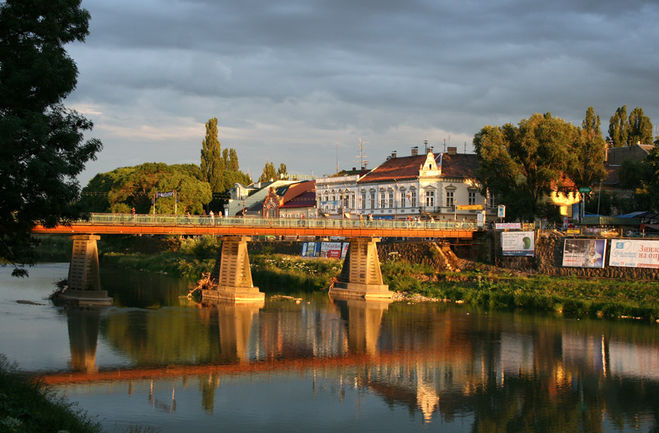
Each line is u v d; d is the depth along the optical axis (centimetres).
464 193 11906
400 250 10425
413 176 11981
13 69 3331
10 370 4397
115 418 3672
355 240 8812
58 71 3331
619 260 7938
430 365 4972
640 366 4931
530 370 4834
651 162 9150
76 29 3644
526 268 8962
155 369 4728
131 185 14438
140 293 8694
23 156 3219
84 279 7675
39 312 6881
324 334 6056
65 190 3291
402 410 3956
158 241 13588
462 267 9638
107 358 4981
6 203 3244
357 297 8506
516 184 10131
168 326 6294
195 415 3778
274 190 15788
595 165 10162
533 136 9925
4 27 3400
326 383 4475
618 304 6988
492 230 9575
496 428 3684
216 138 16612
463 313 7244
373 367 4912
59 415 3016
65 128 3406
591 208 10744
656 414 3934
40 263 12750
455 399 4172
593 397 4222
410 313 7250
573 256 8400
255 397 4150
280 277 9812
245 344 5591
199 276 10406
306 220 8450
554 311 7269
